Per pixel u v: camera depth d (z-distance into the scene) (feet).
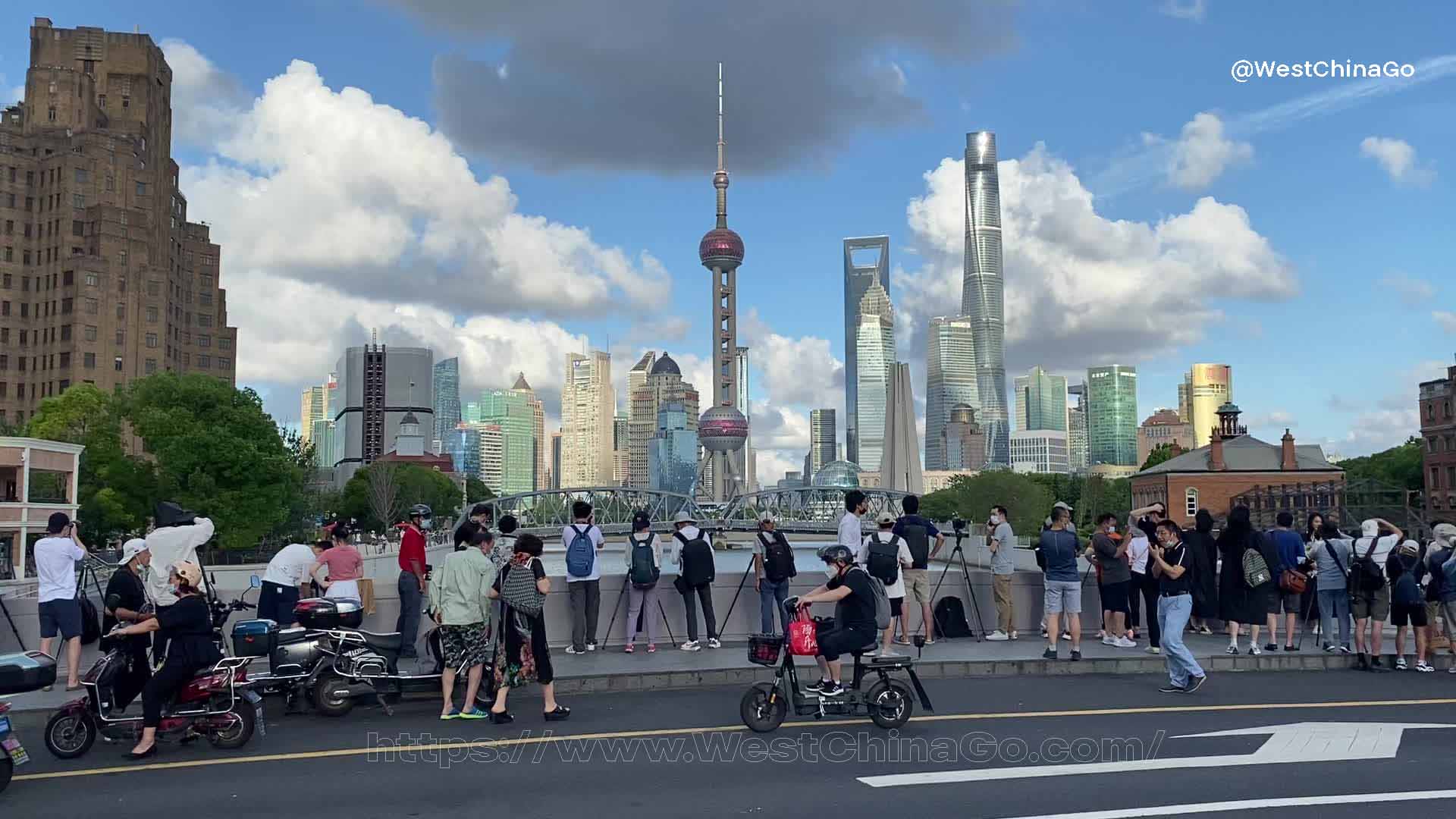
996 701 42.24
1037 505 394.73
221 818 25.82
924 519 58.39
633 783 29.19
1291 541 54.95
